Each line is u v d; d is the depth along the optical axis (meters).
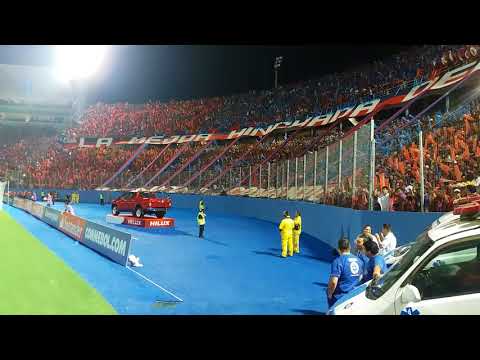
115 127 68.94
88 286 11.52
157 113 67.38
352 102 41.69
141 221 27.92
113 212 34.28
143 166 56.19
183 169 51.62
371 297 5.94
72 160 64.50
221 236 24.36
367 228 11.26
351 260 7.75
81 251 17.77
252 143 48.56
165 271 14.34
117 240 15.65
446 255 6.91
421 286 5.80
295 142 41.25
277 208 31.38
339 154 22.52
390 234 11.98
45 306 9.37
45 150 71.12
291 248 18.14
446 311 5.24
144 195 31.95
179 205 47.44
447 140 20.98
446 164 19.20
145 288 11.70
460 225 5.69
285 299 10.90
